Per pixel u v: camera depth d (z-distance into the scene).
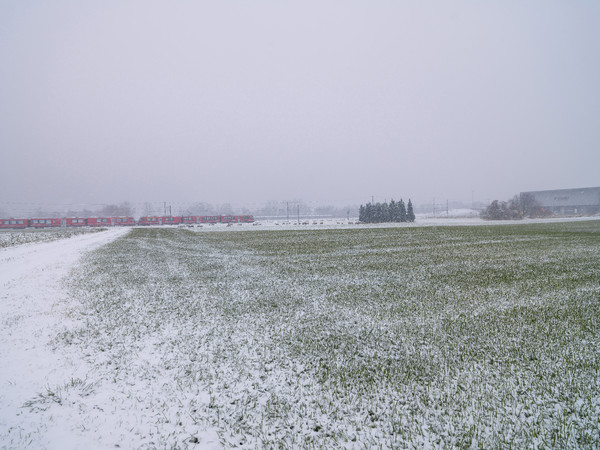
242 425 6.16
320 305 13.34
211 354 9.01
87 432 5.82
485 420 6.21
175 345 9.55
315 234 49.12
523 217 103.25
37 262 22.91
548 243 33.31
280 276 18.86
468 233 46.31
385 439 5.80
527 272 19.14
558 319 11.38
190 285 16.64
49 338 9.80
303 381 7.68
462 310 12.51
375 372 8.05
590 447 5.48
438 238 40.19
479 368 8.12
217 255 27.75
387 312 12.41
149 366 8.27
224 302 13.75
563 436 5.75
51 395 6.88
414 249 30.27
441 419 6.26
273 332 10.56
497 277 17.97
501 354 8.84
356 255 26.94
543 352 8.92
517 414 6.35
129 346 9.44
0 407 6.43
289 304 13.49
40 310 12.31
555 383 7.40
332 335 10.29
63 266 21.47
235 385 7.48
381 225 73.88
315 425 6.16
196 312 12.45
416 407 6.62
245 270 20.67
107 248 32.28
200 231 61.56
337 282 17.30
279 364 8.47
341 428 6.09
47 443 5.49
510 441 5.64
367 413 6.50
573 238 38.00
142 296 14.49
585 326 10.72
